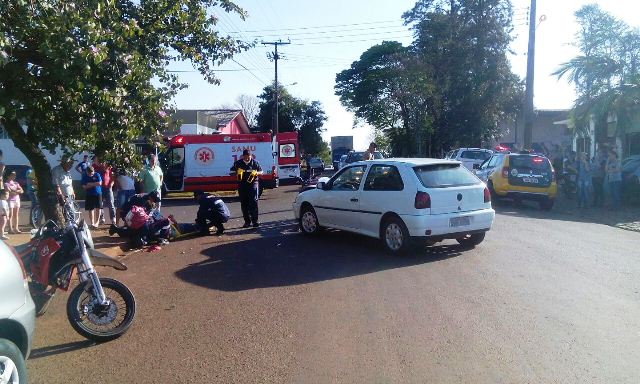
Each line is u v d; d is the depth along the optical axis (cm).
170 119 848
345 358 545
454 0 4406
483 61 4297
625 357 535
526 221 1491
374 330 621
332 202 1188
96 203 1470
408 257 1013
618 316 658
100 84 718
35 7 646
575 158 2125
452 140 4453
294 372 516
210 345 592
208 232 1354
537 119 4703
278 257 1047
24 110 697
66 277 625
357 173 1151
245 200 1436
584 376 493
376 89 5325
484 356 541
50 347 600
